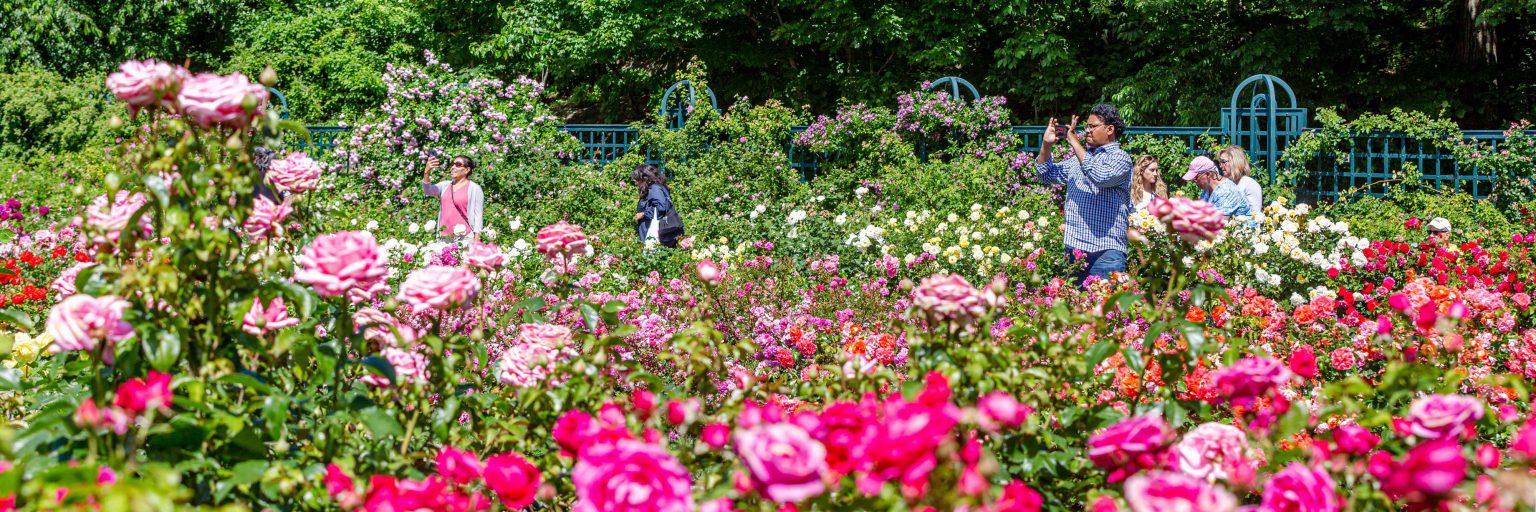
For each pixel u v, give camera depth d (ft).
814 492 5.09
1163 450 6.48
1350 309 15.15
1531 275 19.06
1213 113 54.75
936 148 40.57
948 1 61.41
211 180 7.70
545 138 42.16
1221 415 9.80
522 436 7.79
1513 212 34.09
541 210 36.76
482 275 10.77
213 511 6.01
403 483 6.29
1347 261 21.43
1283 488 5.86
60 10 68.03
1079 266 22.61
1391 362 7.37
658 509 5.31
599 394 7.86
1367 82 56.13
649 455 5.36
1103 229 22.36
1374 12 52.37
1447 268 20.36
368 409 7.31
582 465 5.49
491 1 68.69
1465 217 32.32
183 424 6.58
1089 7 60.29
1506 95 54.75
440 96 42.57
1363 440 6.72
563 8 65.92
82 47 69.82
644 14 65.05
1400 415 10.34
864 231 24.90
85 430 6.35
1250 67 54.03
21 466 5.87
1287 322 14.65
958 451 5.83
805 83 67.62
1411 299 12.48
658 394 8.32
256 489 7.07
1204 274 18.60
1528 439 5.96
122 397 5.81
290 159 10.65
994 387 7.36
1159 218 8.14
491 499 7.52
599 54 65.77
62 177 44.42
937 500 5.47
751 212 34.68
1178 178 37.24
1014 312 14.74
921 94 39.86
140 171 7.42
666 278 24.62
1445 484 5.79
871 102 63.77
